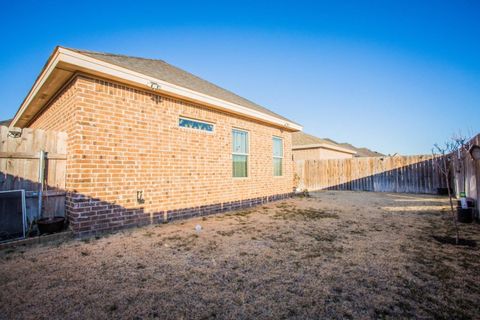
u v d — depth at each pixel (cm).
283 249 378
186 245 395
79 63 417
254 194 853
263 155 912
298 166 1695
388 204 872
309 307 222
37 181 439
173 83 561
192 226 527
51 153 455
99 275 283
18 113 720
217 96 700
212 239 430
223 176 730
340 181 1537
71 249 368
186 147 623
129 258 336
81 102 443
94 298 234
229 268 306
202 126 675
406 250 374
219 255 351
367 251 369
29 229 408
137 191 514
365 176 1449
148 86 516
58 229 423
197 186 645
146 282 267
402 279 277
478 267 309
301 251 369
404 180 1320
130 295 240
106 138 472
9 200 400
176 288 255
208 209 671
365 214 678
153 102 554
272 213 695
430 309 220
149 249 373
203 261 328
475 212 612
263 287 258
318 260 333
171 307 221
